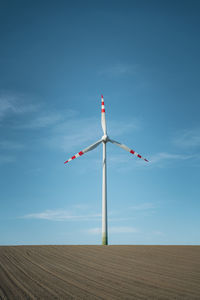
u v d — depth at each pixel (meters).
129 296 12.49
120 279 15.92
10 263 21.02
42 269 18.81
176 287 14.11
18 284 14.60
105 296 12.48
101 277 16.44
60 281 15.37
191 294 12.82
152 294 12.83
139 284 14.73
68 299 12.00
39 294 12.75
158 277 16.45
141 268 19.31
